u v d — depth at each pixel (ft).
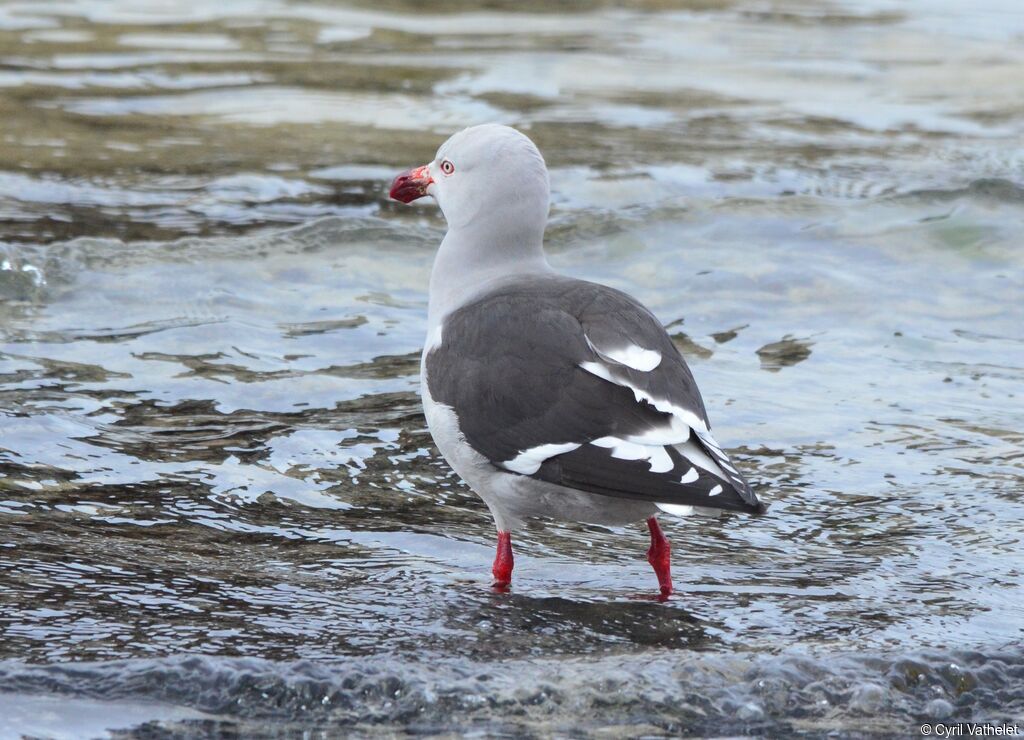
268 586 30.25
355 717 25.22
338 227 54.65
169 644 27.27
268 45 85.51
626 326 30.04
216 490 35.06
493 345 30.60
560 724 25.22
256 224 55.98
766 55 87.40
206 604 29.14
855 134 70.90
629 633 28.60
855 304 49.88
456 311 32.22
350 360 44.32
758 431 39.58
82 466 35.91
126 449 37.09
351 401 41.19
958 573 31.60
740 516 35.09
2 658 26.30
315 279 51.16
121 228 54.80
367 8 96.78
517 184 33.60
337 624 28.60
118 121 69.00
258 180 61.21
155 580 30.17
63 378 41.60
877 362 45.03
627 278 52.34
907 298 50.34
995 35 93.35
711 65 84.64
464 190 33.91
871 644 27.89
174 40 86.12
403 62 82.53
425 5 98.43
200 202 58.29
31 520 32.73
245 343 45.14
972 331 47.83
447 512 35.06
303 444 38.04
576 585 31.27
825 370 44.29
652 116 72.95
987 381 43.50
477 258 34.01
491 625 28.86
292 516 34.06
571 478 28.81
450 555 32.71
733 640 28.25
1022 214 57.47
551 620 29.22
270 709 25.32
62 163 62.13
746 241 55.16
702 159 65.57
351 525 33.86
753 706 25.76
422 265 52.95
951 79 82.38
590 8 99.40
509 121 70.95
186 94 74.23
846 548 33.09
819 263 53.21
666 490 27.73
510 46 87.56
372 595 30.17
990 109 75.92
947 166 64.85
